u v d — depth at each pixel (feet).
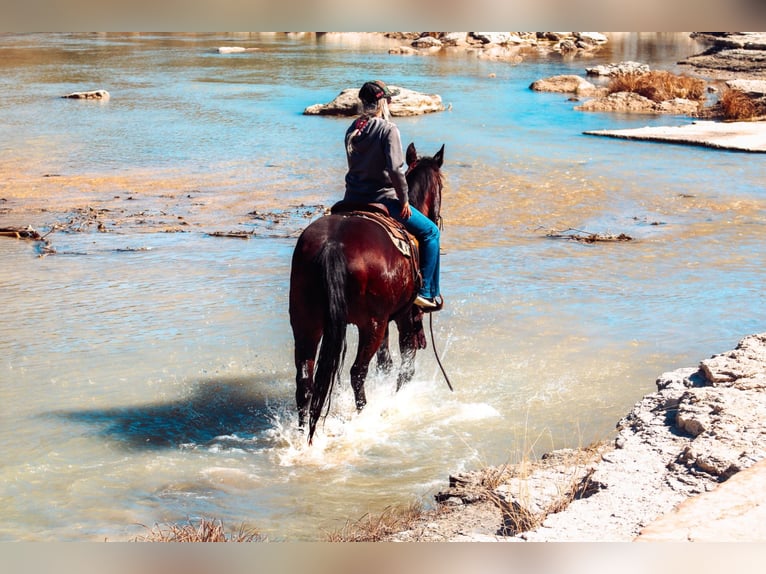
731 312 31.94
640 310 32.32
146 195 54.29
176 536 16.30
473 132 78.43
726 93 90.94
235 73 122.83
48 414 23.50
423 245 23.99
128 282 36.24
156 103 94.63
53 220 47.93
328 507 18.57
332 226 21.39
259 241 43.50
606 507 16.10
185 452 21.43
